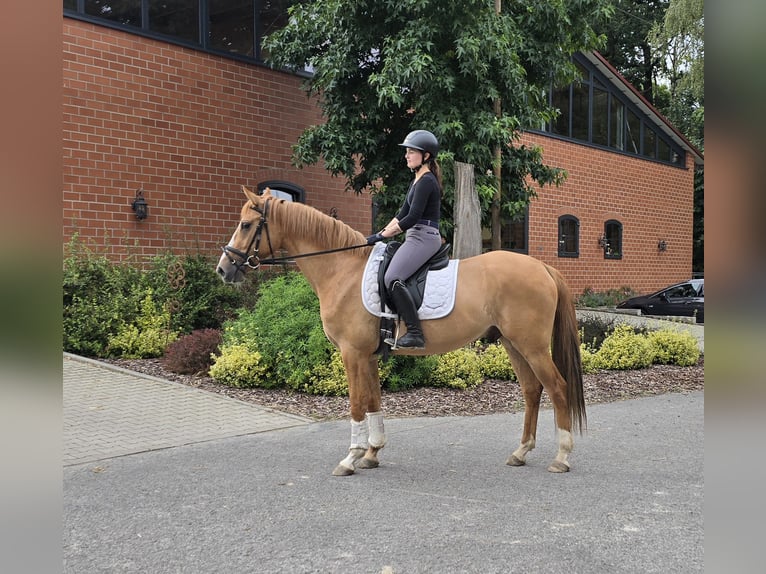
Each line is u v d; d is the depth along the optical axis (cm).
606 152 2056
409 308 456
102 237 1008
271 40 1064
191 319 997
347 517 390
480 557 334
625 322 1170
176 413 645
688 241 2441
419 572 318
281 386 767
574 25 1067
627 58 3400
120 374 805
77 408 655
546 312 471
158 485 446
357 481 458
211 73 1144
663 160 2309
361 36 959
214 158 1153
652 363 998
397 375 766
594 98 2039
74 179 973
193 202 1125
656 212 2277
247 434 583
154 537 361
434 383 789
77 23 970
